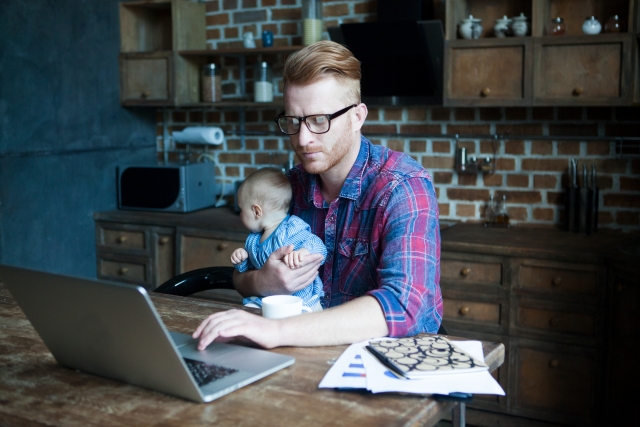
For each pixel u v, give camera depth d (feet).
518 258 8.70
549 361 8.66
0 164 10.43
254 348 4.11
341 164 5.21
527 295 8.70
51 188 11.34
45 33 11.03
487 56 9.48
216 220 11.09
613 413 8.10
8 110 10.49
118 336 3.38
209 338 3.94
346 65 4.72
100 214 12.07
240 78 12.46
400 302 4.33
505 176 10.52
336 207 5.39
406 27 9.58
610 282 8.10
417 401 3.34
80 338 3.62
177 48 11.93
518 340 8.84
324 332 4.16
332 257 5.48
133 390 3.52
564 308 8.46
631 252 8.07
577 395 8.51
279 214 6.17
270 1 12.02
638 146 9.53
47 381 3.67
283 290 5.16
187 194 11.77
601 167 9.86
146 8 12.96
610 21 8.96
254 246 6.20
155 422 3.11
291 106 4.72
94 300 3.31
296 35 11.87
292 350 4.10
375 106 11.37
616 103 8.75
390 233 4.78
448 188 10.96
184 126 13.28
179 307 5.17
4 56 10.37
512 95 9.39
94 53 12.03
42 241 11.22
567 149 10.06
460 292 9.17
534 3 9.20
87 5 11.80
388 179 5.01
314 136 4.71
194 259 11.04
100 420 3.14
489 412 9.23
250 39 11.75
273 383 3.58
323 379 3.57
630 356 7.72
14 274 3.63
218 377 3.56
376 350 3.90
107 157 12.46
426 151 11.07
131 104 12.50
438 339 4.17
